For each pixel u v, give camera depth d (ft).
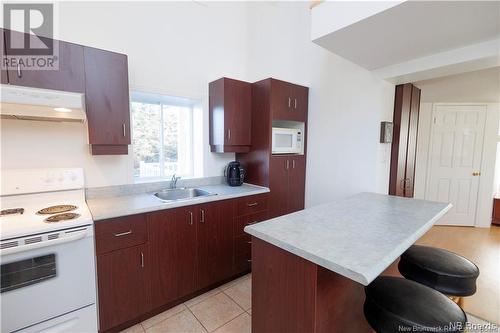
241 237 7.93
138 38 7.54
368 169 7.72
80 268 4.92
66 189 6.37
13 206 5.72
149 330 5.82
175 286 6.55
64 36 6.43
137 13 7.50
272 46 9.96
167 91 8.18
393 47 5.85
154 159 8.70
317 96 8.98
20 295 4.33
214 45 9.39
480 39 5.38
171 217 6.36
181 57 8.47
